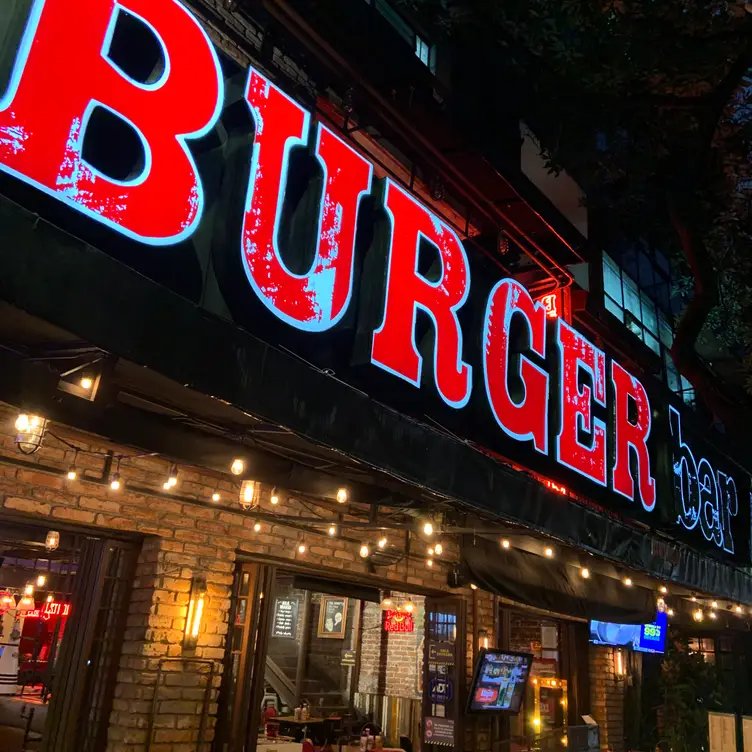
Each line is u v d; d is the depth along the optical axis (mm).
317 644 12594
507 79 8570
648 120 6977
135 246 2787
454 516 5203
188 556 4812
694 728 9836
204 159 3271
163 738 4453
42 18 2525
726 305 9078
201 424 3332
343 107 5906
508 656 6648
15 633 10008
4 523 4230
